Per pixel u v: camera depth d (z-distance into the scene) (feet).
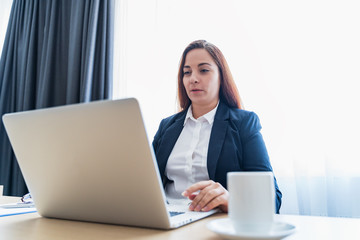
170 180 4.11
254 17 5.71
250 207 1.35
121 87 6.83
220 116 4.17
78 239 1.57
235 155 3.77
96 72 6.83
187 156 3.99
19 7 8.23
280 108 5.28
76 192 1.95
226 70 4.53
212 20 6.03
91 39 6.72
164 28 6.55
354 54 4.88
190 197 2.56
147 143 1.58
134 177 1.68
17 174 7.32
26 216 2.33
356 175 4.68
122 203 1.81
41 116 1.89
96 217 1.98
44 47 7.50
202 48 4.47
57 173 1.95
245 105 5.50
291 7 5.46
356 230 1.74
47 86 7.16
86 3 7.03
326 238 1.55
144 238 1.57
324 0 5.18
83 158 1.81
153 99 6.42
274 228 1.42
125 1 7.09
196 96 4.37
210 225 1.42
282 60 5.40
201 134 4.21
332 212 4.72
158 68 6.47
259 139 3.91
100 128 1.68
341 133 4.82
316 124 5.00
